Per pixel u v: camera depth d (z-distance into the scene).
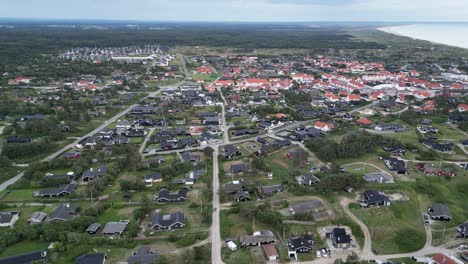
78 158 127.88
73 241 81.81
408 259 80.12
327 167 122.00
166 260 77.12
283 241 85.69
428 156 131.50
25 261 75.12
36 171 117.50
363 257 80.56
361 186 107.75
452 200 106.25
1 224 88.94
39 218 91.38
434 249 84.00
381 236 87.31
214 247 82.75
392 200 101.50
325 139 143.38
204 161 128.38
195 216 95.19
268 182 113.69
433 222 94.62
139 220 92.62
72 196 103.50
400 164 121.75
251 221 93.06
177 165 122.19
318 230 89.94
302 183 111.56
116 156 133.25
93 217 91.25
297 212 94.75
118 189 109.44
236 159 131.25
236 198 102.06
